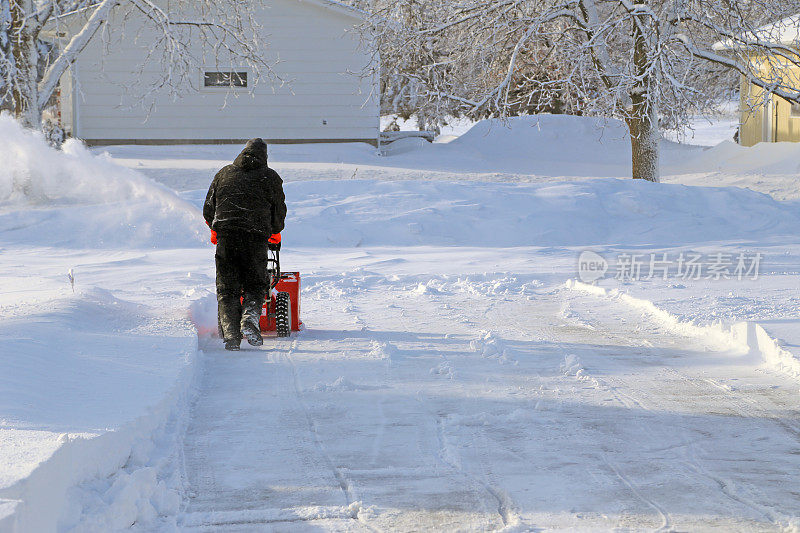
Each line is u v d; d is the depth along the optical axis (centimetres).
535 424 1731
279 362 2316
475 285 3734
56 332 2127
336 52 10150
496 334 2697
